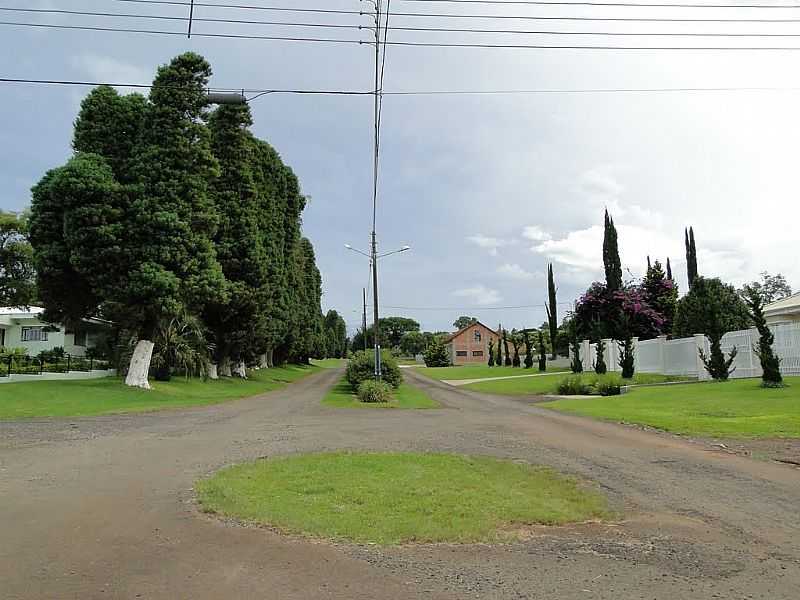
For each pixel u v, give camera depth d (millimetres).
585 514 7211
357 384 34844
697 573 5320
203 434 13977
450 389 39000
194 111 27500
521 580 5121
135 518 6785
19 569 5199
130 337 32031
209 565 5355
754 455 10961
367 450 11586
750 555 5805
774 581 5137
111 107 27953
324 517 6742
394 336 157125
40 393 22375
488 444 12578
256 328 38500
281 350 60250
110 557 5527
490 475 9219
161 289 25234
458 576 5180
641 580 5145
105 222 24984
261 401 26922
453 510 7117
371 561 5492
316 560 5500
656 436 13641
